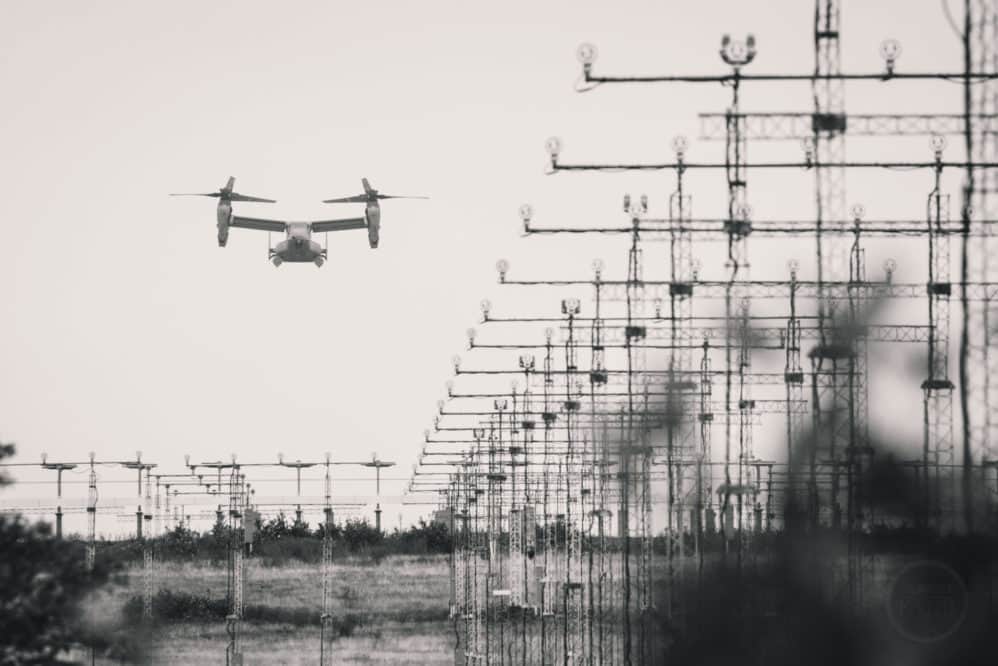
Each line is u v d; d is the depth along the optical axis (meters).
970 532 170.25
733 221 185.62
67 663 157.88
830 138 175.88
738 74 172.62
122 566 163.38
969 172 168.00
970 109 167.88
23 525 156.00
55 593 155.25
